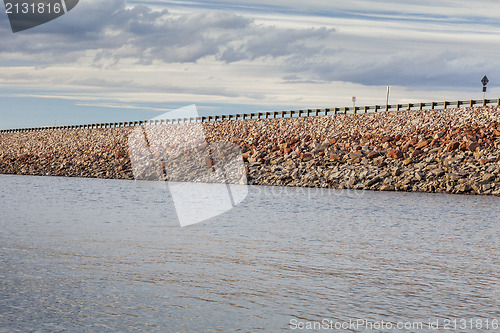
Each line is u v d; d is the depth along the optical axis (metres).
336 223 24.77
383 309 11.56
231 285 13.26
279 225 24.02
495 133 47.19
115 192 42.75
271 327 10.45
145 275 14.11
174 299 12.07
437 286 13.38
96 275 14.02
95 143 90.81
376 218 26.55
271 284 13.40
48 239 19.34
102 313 11.06
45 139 107.62
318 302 11.98
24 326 10.29
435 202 33.88
